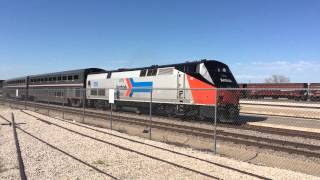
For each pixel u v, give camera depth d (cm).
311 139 1503
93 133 1708
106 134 1675
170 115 2466
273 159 1135
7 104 4941
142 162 1059
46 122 2242
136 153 1189
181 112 2339
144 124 2009
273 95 4753
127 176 904
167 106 2502
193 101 2236
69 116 2830
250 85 5784
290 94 4512
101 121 2361
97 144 1373
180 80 2356
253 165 1040
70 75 4022
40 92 4450
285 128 1861
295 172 959
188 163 1050
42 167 996
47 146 1338
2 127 2011
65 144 1384
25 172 937
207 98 2130
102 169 977
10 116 2764
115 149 1265
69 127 1969
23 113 3097
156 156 1148
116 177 891
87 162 1059
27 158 1117
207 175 898
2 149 1288
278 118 2395
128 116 2616
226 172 938
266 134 1638
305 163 1079
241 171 935
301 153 1171
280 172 948
